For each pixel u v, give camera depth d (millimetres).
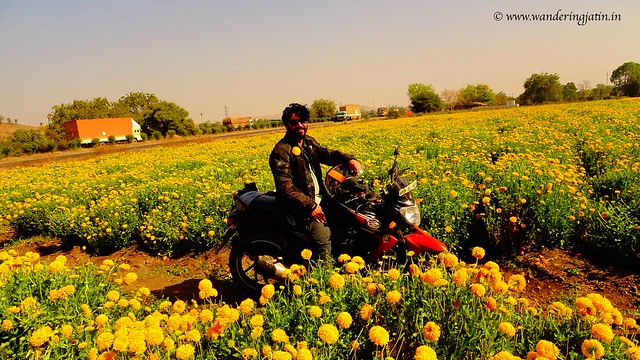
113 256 6301
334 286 2758
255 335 2348
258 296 4258
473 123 23688
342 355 2488
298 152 3875
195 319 2600
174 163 15344
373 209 4008
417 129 21922
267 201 4238
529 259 4805
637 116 17812
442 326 2549
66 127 54656
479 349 2391
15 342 2707
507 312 2496
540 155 7922
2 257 3611
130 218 6594
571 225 4934
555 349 1981
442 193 5383
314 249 3955
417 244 3844
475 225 5156
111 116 89000
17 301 3191
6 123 153500
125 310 3365
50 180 13867
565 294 4055
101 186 10453
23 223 7992
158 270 5516
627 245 4352
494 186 5691
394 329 2689
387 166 8062
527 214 4926
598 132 12312
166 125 67688
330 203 4145
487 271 2645
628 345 2215
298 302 2811
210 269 5355
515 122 20516
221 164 13219
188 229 5957
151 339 2240
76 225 6816
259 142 25844
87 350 2559
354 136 21281
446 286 2680
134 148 38781
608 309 2361
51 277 3582
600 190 6293
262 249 4266
